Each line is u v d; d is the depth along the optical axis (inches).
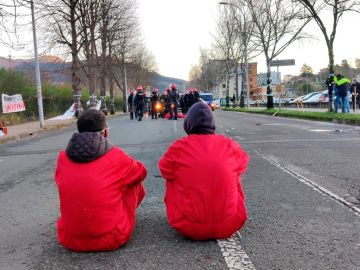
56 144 315.6
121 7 890.7
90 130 90.4
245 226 99.7
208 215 88.4
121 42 1031.0
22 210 124.0
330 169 166.6
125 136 333.7
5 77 684.7
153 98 664.4
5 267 81.5
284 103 1063.0
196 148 90.6
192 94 649.0
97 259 83.2
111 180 86.3
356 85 547.8
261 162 187.6
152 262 80.6
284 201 121.2
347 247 85.0
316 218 104.3
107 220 85.1
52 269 79.5
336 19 474.6
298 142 257.3
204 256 82.5
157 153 225.5
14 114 613.6
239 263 78.5
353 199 121.2
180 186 90.8
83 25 687.7
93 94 800.9
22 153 268.2
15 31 352.2
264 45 720.3
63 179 86.0
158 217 109.4
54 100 805.2
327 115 453.4
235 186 91.0
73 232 85.6
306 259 79.4
